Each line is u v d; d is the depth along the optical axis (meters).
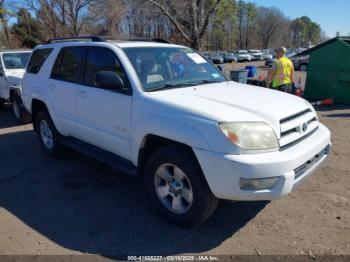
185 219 3.42
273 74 8.80
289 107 3.47
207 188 3.21
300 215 3.74
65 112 4.98
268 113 3.21
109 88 3.83
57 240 3.39
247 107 3.31
